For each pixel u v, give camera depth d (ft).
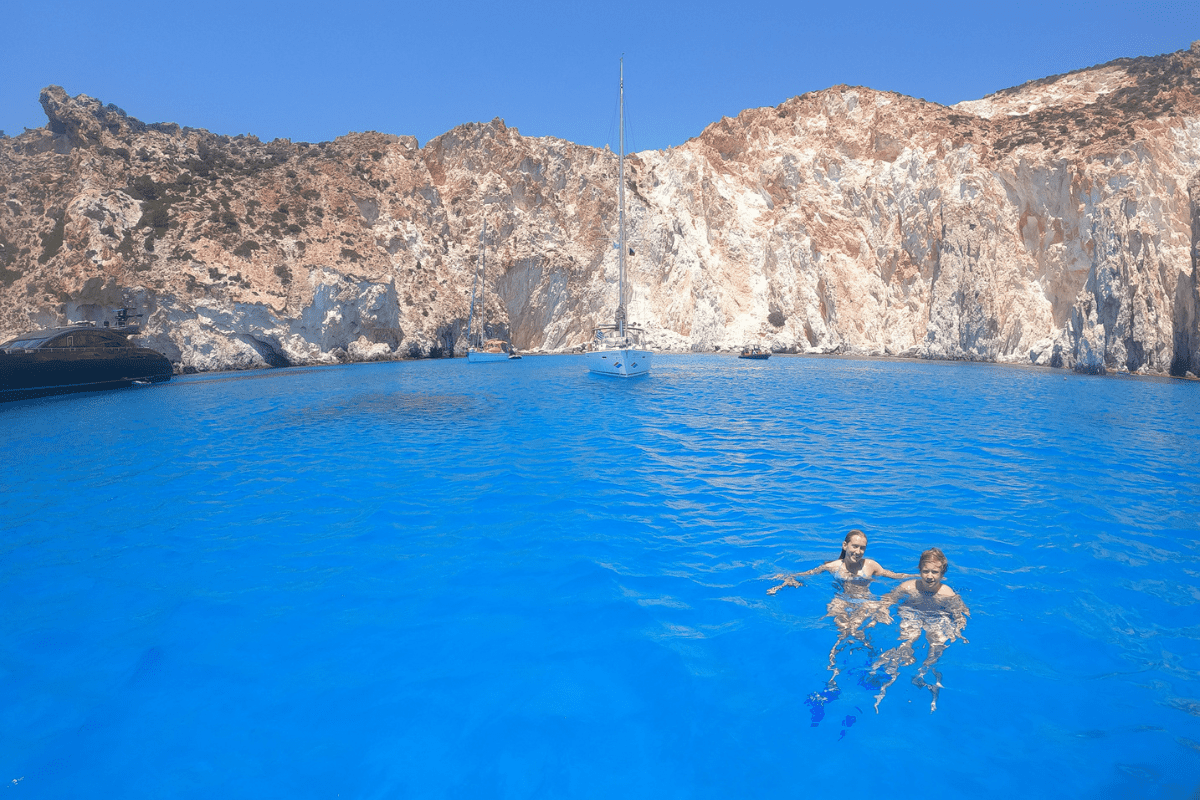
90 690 16.34
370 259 214.48
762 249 255.09
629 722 14.67
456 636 18.80
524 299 261.03
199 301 171.42
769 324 242.99
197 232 186.70
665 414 70.08
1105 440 51.03
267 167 232.32
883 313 220.84
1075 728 14.16
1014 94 246.06
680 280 265.34
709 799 12.21
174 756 13.80
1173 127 174.60
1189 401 80.48
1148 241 129.59
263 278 187.01
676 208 272.31
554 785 12.75
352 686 16.37
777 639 18.11
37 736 14.53
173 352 166.50
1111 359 131.44
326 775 13.14
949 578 22.12
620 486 36.35
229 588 22.62
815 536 26.94
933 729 14.20
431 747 13.97
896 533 27.07
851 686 15.87
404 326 221.66
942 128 220.43
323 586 22.66
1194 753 13.25
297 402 86.12
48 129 215.31
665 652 17.57
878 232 229.04
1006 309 183.83
